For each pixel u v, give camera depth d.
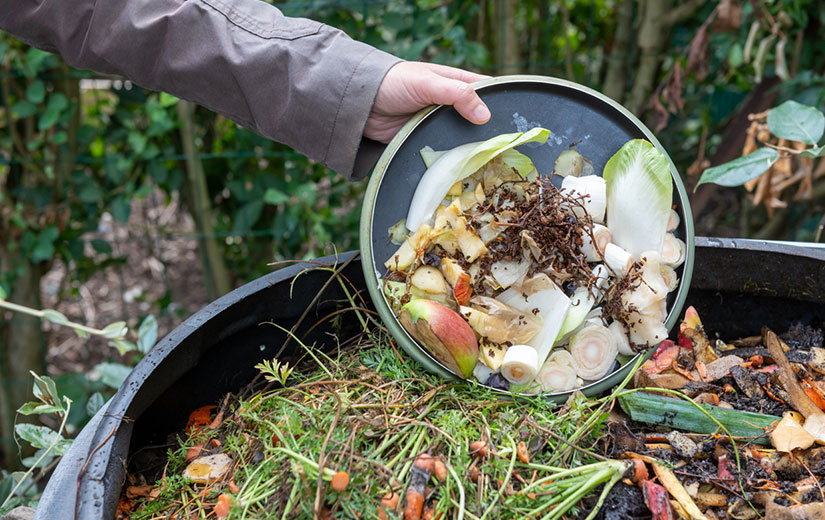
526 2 1.61
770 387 0.75
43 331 1.50
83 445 0.60
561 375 0.69
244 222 1.36
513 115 0.72
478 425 0.65
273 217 1.49
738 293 0.86
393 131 0.76
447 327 0.66
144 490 0.67
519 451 0.61
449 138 0.70
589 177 0.71
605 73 1.58
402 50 1.24
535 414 0.66
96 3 0.75
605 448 0.67
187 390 0.74
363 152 0.77
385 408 0.66
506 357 0.68
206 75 0.75
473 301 0.69
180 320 1.64
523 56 1.73
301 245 1.47
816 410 0.71
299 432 0.62
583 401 0.66
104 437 0.60
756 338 0.85
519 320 0.69
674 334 0.88
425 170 0.70
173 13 0.74
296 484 0.57
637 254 0.70
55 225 1.31
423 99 0.70
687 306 0.88
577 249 0.69
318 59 0.72
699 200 1.35
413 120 0.69
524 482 0.61
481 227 0.69
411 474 0.59
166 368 0.68
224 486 0.64
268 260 1.54
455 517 0.58
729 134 1.32
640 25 1.42
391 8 1.29
